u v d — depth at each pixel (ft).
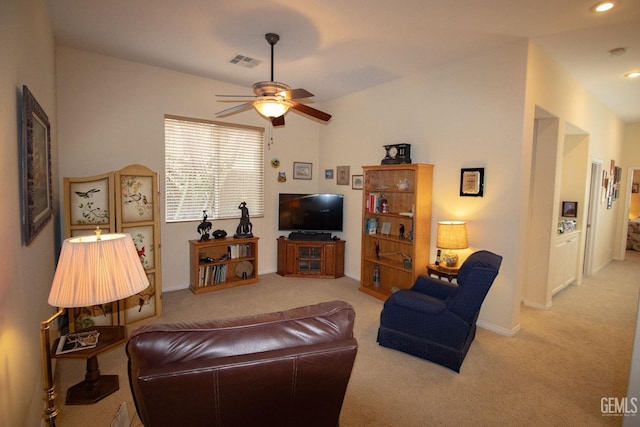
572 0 7.79
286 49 11.21
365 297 14.10
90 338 7.30
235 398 4.13
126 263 5.35
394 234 14.56
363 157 16.14
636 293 15.15
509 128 10.49
